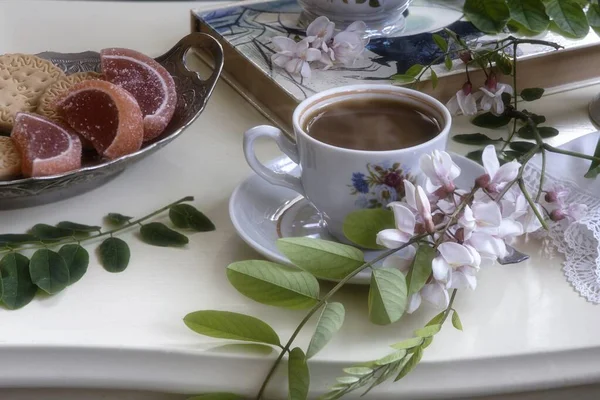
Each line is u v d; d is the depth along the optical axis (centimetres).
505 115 88
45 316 68
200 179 81
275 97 88
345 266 66
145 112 81
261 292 65
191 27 100
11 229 75
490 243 65
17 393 68
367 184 70
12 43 100
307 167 71
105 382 66
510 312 69
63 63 90
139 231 75
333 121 73
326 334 63
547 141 85
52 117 79
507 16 85
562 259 73
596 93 93
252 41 93
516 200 69
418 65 86
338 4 91
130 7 110
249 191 76
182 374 66
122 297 70
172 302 69
